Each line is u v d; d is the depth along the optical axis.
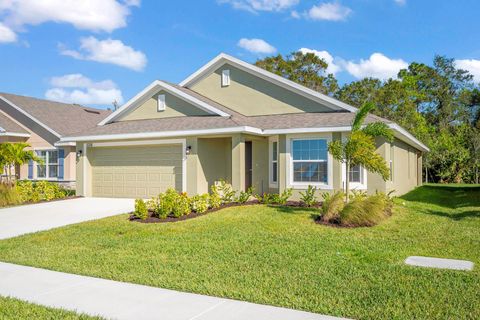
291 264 6.79
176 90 17.80
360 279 5.94
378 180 14.57
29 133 23.73
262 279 6.02
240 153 14.98
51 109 25.83
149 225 10.75
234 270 6.52
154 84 18.34
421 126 37.81
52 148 22.98
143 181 17.59
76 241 9.12
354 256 7.32
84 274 6.57
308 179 14.98
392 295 5.24
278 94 17.44
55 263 7.25
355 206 10.43
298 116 16.41
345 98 41.19
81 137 17.97
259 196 15.48
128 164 17.97
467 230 9.59
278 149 15.52
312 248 7.91
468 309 4.75
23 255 7.95
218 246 8.18
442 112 46.59
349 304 4.98
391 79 41.59
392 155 17.00
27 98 26.03
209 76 18.81
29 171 23.66
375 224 10.34
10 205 15.67
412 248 7.89
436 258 7.12
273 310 4.90
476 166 31.02
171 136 16.16
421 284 5.66
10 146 17.53
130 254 7.76
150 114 18.73
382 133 11.40
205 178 16.34
